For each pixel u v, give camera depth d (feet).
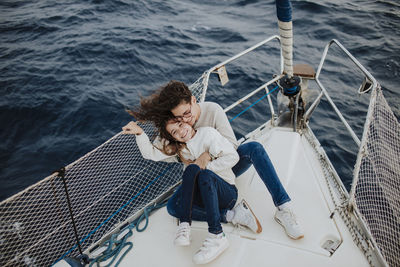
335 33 29.01
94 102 20.66
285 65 9.19
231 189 7.18
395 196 7.38
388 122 7.63
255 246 6.91
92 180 13.16
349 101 20.07
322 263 6.47
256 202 7.90
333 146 16.88
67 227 11.50
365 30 29.27
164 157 7.59
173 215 7.52
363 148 7.11
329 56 25.34
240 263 6.63
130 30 30.22
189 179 6.72
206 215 6.66
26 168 16.52
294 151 9.18
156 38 28.73
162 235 7.48
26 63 25.20
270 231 7.17
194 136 7.07
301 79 10.42
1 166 16.71
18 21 32.89
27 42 28.76
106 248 7.28
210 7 37.83
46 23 32.22
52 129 18.92
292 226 6.80
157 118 6.79
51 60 25.53
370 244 6.75
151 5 37.01
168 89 6.51
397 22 30.78
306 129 10.37
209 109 7.52
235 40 29.07
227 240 6.70
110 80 23.00
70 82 22.77
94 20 32.76
